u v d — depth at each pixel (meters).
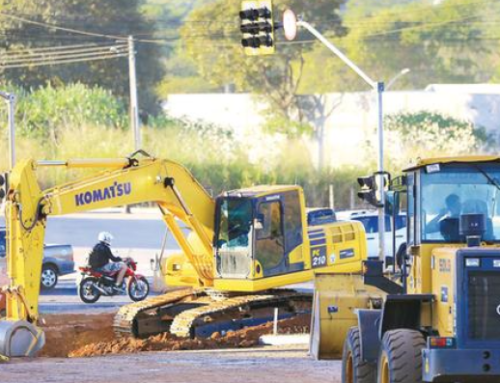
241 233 65.19
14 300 55.09
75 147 183.38
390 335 32.75
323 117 193.62
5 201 55.72
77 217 154.75
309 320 66.50
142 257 109.50
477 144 186.12
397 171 180.88
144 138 185.75
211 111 198.00
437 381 31.81
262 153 185.75
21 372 45.56
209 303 66.38
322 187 180.25
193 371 44.94
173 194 64.56
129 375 43.75
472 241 33.56
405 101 188.38
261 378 42.03
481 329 31.69
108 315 73.50
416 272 35.53
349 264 68.12
